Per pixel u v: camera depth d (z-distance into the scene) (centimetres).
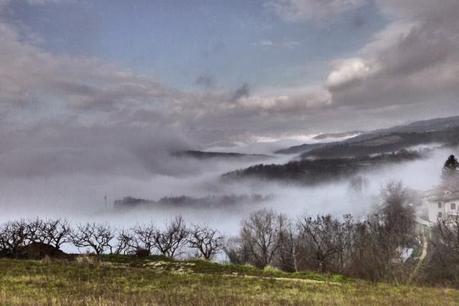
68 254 5488
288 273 4269
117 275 3491
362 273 6278
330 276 4197
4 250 5594
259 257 7894
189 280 3441
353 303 2658
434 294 3309
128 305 2102
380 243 7325
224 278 3672
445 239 7456
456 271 6116
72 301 2161
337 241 7862
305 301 2600
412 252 8062
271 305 2370
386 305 2644
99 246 7625
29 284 2870
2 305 2056
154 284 3156
